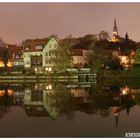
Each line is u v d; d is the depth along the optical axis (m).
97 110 32.91
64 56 107.81
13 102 40.12
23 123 27.17
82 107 35.06
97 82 81.94
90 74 94.50
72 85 69.12
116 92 51.03
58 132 24.16
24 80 96.19
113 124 26.48
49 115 30.66
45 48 118.06
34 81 89.88
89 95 46.94
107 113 31.12
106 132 24.03
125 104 36.94
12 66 126.06
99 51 107.50
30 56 122.31
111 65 105.06
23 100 42.03
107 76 98.69
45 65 116.94
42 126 26.02
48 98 43.94
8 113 32.00
